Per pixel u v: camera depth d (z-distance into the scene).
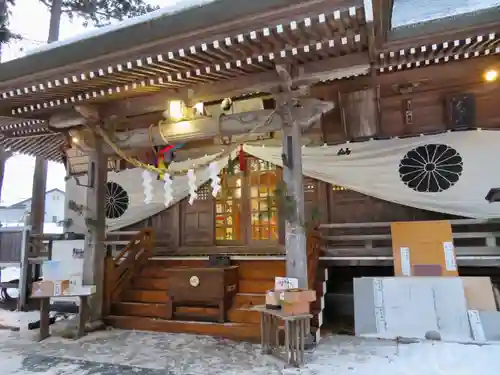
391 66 5.51
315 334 4.96
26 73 5.07
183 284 5.83
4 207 26.19
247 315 5.55
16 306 8.18
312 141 7.24
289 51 4.41
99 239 6.23
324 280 5.78
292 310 4.27
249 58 4.62
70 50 4.82
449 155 6.38
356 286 5.60
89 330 5.72
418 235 5.86
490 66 6.02
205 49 4.29
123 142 6.22
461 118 6.35
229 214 8.09
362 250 6.28
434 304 5.23
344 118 6.87
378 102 6.73
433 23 4.53
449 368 3.95
